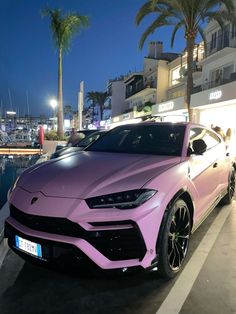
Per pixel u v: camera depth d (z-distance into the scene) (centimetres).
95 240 288
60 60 2459
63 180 329
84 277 300
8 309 294
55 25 2398
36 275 357
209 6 1858
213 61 2511
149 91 4319
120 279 344
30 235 303
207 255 404
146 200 301
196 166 407
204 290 324
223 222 529
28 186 336
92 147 485
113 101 6344
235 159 641
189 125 470
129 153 430
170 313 287
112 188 305
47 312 290
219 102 1945
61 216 291
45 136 2452
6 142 4559
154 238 302
